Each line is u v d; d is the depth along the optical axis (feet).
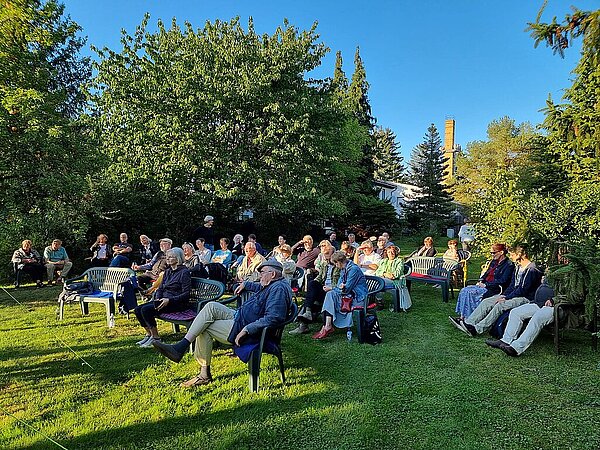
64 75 80.74
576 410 11.21
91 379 13.24
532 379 13.29
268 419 10.67
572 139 27.25
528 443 9.64
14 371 13.89
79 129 42.93
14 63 34.22
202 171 50.29
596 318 15.67
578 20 13.99
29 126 34.19
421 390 12.46
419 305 24.75
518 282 18.03
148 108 51.75
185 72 51.16
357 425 10.38
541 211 24.68
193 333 12.67
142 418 10.74
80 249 40.96
